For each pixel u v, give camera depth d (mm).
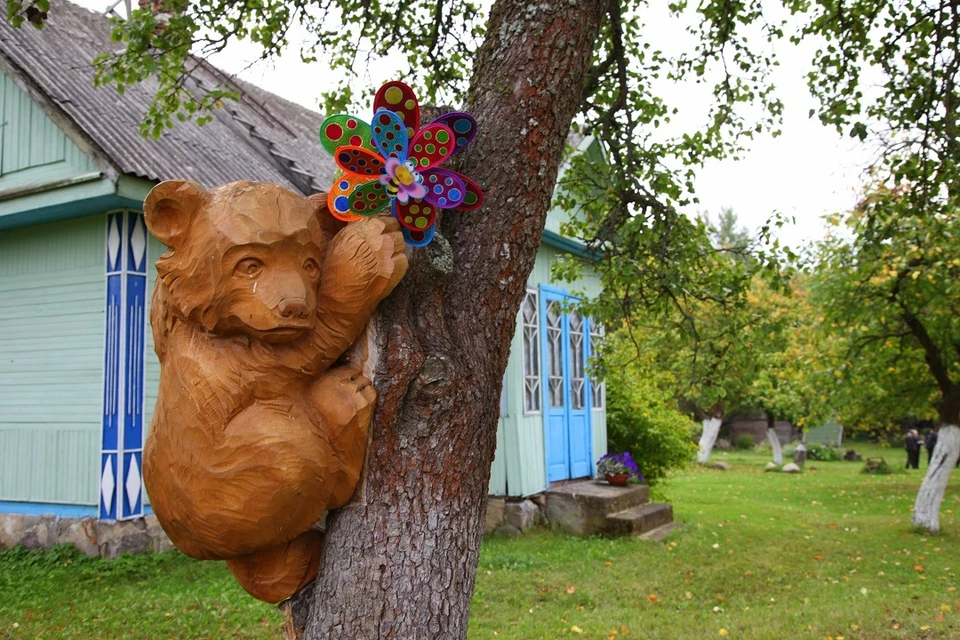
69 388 7426
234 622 5164
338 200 2287
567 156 7258
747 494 13531
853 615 5402
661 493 11258
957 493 14164
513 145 2598
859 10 5344
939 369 9430
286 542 2238
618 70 5320
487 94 2699
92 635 4906
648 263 5781
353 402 2162
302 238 2117
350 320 2174
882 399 11281
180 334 2188
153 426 2205
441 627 2189
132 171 6562
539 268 9312
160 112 5422
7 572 6586
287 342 2094
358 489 2240
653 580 6469
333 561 2219
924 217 5711
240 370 2086
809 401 12227
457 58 5773
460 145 2379
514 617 5395
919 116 5336
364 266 2137
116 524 6895
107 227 7172
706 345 6945
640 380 11016
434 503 2248
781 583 6508
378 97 2217
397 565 2180
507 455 8516
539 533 8508
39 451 7539
